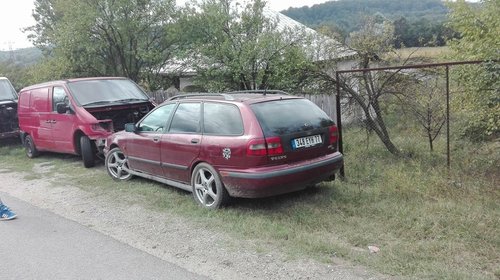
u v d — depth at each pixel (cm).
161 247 527
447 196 617
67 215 671
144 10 1359
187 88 1395
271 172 581
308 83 1064
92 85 1052
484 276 408
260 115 602
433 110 847
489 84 680
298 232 539
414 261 445
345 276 425
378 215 578
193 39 1220
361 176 757
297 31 1109
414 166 777
